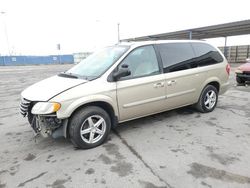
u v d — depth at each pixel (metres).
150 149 3.75
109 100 3.87
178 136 4.25
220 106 6.27
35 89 3.93
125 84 4.03
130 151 3.70
